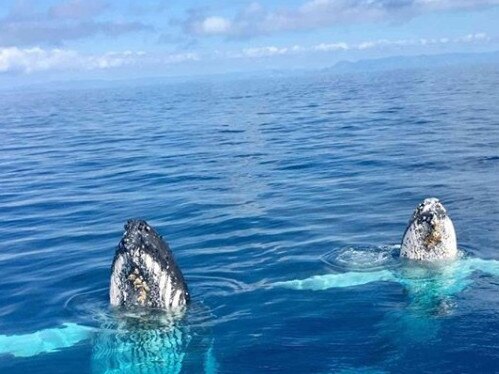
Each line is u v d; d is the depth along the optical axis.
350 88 115.25
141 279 14.91
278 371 12.56
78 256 20.38
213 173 33.44
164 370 12.67
